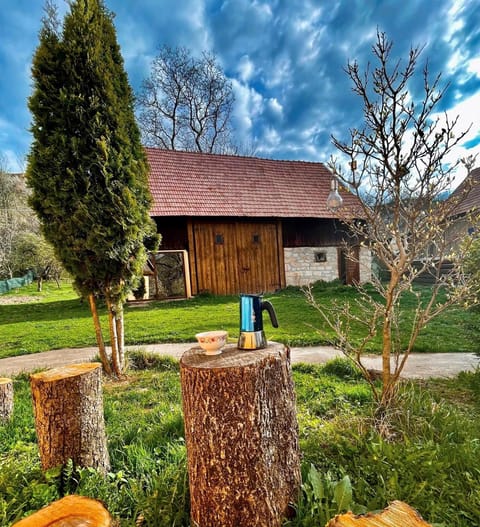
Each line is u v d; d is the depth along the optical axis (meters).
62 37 3.90
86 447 2.01
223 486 1.46
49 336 6.70
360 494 1.63
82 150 3.84
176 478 1.79
